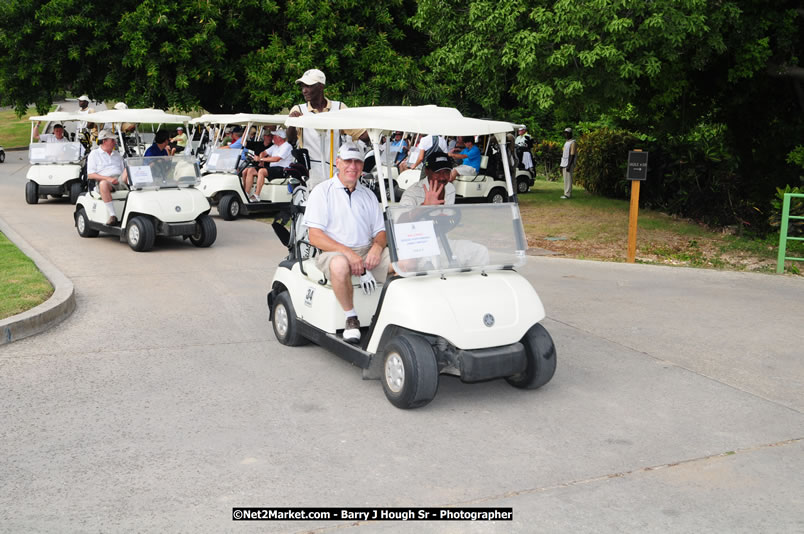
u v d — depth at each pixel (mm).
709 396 4891
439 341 4691
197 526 3168
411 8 18031
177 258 9461
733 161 13375
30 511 3262
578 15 10258
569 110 12125
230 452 3906
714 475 3742
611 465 3838
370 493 3488
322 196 5172
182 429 4191
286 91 16328
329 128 4965
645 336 6266
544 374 4785
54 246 10156
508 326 4582
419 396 4441
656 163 14602
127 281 8023
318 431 4211
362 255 5301
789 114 15641
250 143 13828
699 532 3203
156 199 9781
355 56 16969
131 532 3109
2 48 18406
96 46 16984
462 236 4812
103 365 5273
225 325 6398
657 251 10812
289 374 5191
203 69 16859
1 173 23422
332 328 5207
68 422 4254
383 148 6188
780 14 12734
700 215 12969
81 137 16703
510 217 4961
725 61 14148
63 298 6609
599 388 5031
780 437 4234
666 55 10945
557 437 4195
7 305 6270
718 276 8883
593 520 3283
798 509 3412
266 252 10008
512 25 11062
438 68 14375
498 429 4297
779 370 5430
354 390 4906
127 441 4012
